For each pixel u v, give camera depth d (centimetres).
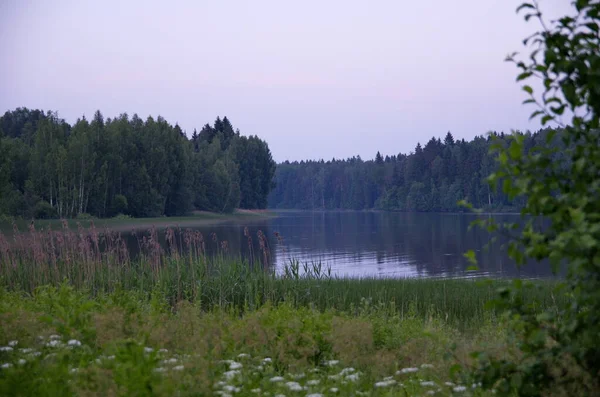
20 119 12419
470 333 1206
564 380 424
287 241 5578
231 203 10094
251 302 1564
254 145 11431
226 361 649
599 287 388
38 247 1939
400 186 14300
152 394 470
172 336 752
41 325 734
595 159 396
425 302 1664
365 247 4878
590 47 408
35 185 6328
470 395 538
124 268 1972
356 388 599
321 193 19138
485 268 3222
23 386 500
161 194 7894
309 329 789
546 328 432
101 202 6875
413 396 592
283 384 570
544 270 3033
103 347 672
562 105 422
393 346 834
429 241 5406
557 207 404
